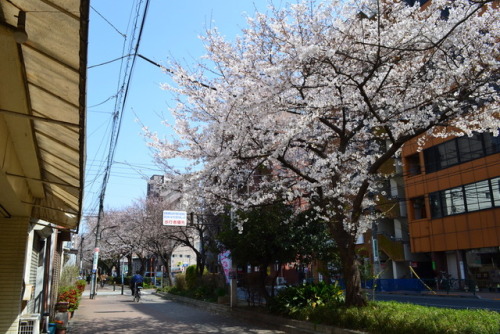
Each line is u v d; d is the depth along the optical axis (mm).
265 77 10766
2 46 3420
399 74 10906
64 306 10906
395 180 34125
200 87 12094
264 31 11180
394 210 33406
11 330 7422
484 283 26062
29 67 3848
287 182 13500
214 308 17625
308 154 13703
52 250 12633
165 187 13461
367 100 9828
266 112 10469
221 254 17031
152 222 33281
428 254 32750
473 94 9961
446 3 11336
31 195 7969
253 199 12859
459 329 7008
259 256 14219
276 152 10180
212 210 18922
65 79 3803
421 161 30234
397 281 29828
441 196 28469
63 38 3283
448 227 27750
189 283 25672
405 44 9680
